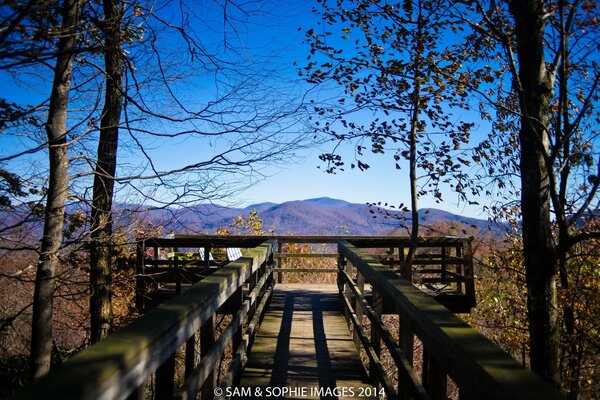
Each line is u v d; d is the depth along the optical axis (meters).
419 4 7.32
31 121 5.11
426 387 2.54
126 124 5.36
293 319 7.60
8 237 5.04
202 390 3.18
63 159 5.15
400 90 7.73
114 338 1.81
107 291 7.01
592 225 6.10
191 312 2.53
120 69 5.95
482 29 5.44
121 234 6.14
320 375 4.82
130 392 1.68
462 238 9.73
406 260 8.55
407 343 3.07
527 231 5.10
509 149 7.38
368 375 4.84
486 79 6.94
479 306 10.82
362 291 5.87
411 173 8.17
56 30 3.91
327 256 11.27
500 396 1.42
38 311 5.09
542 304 5.00
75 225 6.04
